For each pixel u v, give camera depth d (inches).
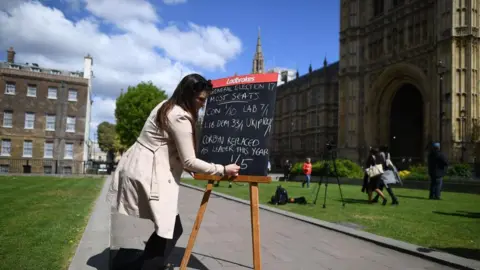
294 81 2795.3
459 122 1234.0
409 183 852.6
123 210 136.1
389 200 545.0
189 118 138.8
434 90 1339.8
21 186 662.5
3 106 1432.1
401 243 231.1
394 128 1705.2
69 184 743.1
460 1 1259.8
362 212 392.5
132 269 146.6
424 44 1405.0
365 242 244.7
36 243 207.8
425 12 1414.9
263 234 267.9
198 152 175.8
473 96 1232.2
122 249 159.3
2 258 175.0
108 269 161.9
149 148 139.3
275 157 2972.4
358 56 1797.5
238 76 182.4
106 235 229.6
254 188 153.3
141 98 2076.8
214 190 692.1
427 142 1359.5
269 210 392.2
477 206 460.8
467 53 1240.2
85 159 1733.5
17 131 1448.1
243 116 168.2
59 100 1515.7
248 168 154.3
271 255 208.5
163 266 151.3
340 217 353.4
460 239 254.8
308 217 337.4
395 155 1691.7
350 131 1785.2
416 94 1731.1
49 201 422.9
